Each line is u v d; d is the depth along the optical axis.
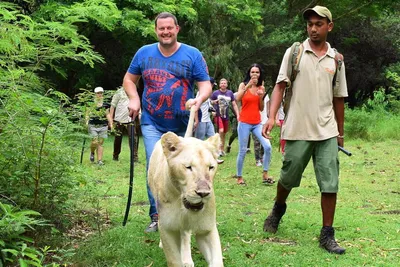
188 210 4.00
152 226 5.93
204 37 20.94
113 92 5.93
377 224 6.59
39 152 4.97
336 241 5.86
